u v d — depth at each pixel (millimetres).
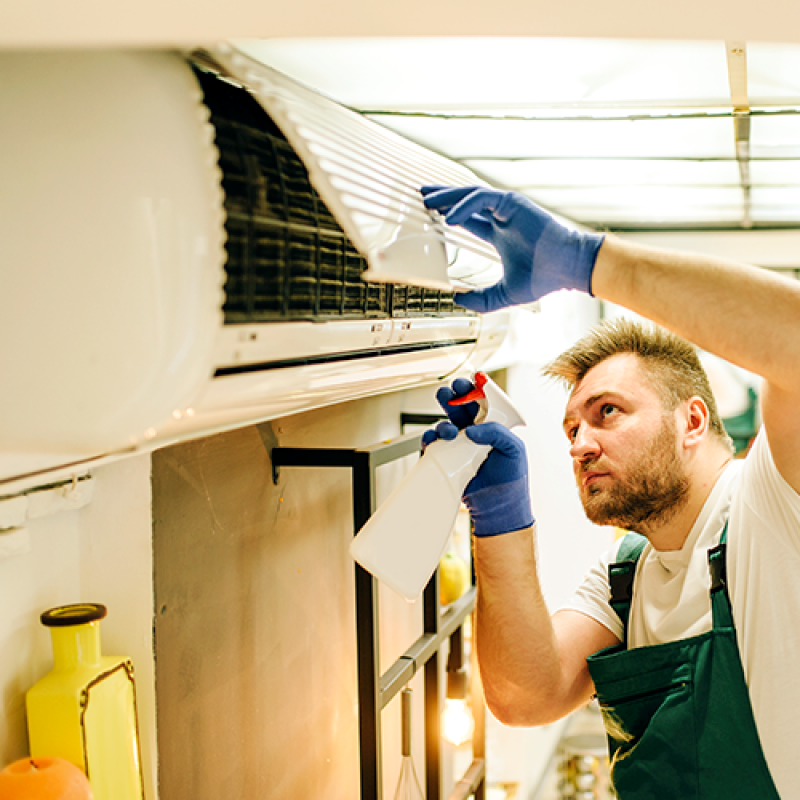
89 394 481
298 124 598
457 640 1904
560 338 3131
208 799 1192
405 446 1378
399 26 406
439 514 874
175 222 463
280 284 570
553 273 802
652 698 1130
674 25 401
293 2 364
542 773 3400
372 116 1222
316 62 925
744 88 1050
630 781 1121
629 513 1203
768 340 746
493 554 1211
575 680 1312
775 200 2178
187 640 1141
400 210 715
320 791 1565
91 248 466
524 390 2965
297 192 601
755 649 1037
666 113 1194
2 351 485
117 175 462
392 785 1926
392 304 803
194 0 368
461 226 861
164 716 1092
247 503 1287
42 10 384
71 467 599
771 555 1024
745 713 1042
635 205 2303
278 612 1392
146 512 1061
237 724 1269
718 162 1592
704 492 1200
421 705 2148
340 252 671
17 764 799
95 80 469
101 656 989
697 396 1210
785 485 996
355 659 1733
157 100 474
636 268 785
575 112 1189
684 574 1208
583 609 1411
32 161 470
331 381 755
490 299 873
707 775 1055
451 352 1093
